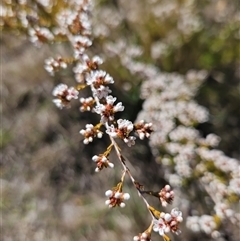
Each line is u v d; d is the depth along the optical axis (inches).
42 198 134.0
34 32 101.8
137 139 140.5
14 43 155.6
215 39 157.2
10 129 143.9
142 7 164.4
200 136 145.9
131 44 160.4
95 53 139.5
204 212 126.8
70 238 126.6
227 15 166.9
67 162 139.3
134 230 126.7
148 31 159.8
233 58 157.9
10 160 139.5
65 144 140.9
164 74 150.5
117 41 157.2
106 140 140.5
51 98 147.6
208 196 127.6
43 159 139.0
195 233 127.6
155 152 133.6
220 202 113.4
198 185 127.1
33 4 115.1
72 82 147.6
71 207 132.5
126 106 145.8
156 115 132.0
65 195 134.6
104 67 140.1
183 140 129.0
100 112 66.3
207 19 170.1
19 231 126.9
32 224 128.6
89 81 71.0
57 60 90.0
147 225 127.1
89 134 68.5
